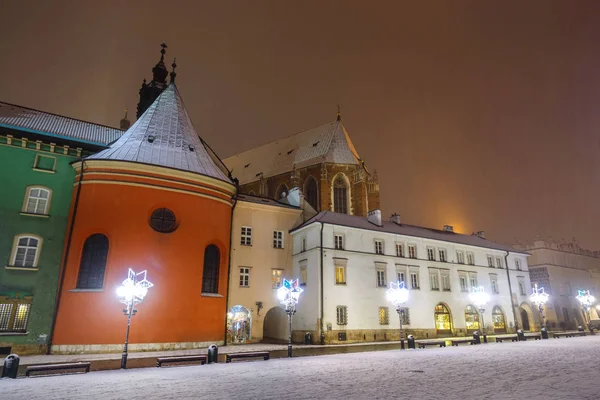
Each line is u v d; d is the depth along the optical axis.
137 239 29.16
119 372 17.66
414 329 38.91
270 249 39.56
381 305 37.75
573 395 10.69
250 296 37.00
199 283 31.22
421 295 40.69
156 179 31.06
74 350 26.36
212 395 11.44
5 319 26.72
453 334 41.50
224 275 33.97
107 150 32.50
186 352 27.33
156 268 29.27
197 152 35.75
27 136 30.70
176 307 29.42
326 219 38.22
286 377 14.88
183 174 32.03
